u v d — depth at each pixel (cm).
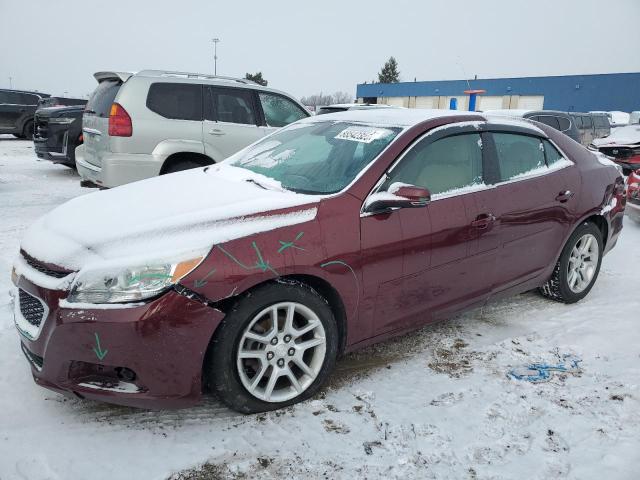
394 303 312
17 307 274
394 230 300
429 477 233
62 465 233
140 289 236
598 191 430
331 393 297
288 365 277
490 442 257
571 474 235
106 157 641
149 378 241
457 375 320
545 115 1114
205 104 686
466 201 336
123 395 243
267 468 236
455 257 332
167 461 238
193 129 674
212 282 244
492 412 282
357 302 294
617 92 3716
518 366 331
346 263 283
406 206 293
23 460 235
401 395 297
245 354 261
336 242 279
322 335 282
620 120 3180
